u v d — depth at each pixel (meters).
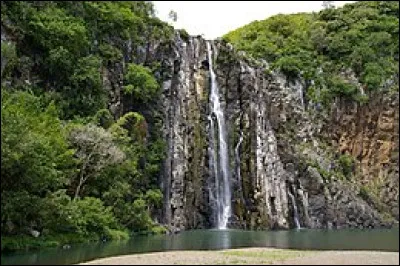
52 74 55.34
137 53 67.75
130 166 51.47
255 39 105.38
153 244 42.22
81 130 47.03
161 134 64.81
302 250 39.12
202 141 72.12
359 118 93.19
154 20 73.88
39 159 36.31
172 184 64.12
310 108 90.44
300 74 92.62
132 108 63.94
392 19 107.75
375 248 42.22
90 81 56.41
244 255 34.09
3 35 49.84
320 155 85.25
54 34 54.75
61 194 38.84
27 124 39.69
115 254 33.62
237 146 76.25
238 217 72.12
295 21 113.12
